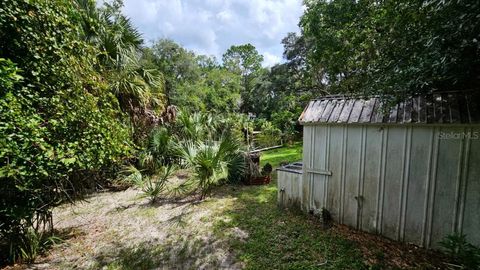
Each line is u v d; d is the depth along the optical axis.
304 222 3.64
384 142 3.01
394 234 2.99
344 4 3.73
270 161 8.52
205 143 6.09
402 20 2.26
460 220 2.54
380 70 2.62
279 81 16.30
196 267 2.73
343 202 3.43
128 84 5.72
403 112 2.81
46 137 2.68
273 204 4.48
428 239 2.75
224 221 3.84
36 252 2.93
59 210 4.48
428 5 1.91
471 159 2.45
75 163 2.95
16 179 2.34
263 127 13.16
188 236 3.43
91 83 3.43
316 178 3.72
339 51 3.93
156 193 4.85
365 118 3.07
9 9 2.39
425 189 2.74
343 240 3.07
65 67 2.98
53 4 2.83
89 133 3.15
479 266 1.99
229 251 3.01
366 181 3.19
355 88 3.61
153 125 6.93
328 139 3.54
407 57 2.33
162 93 7.57
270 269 2.61
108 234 3.56
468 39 1.76
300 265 2.64
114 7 6.83
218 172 4.80
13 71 2.17
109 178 5.70
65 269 2.73
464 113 2.43
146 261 2.87
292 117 13.74
